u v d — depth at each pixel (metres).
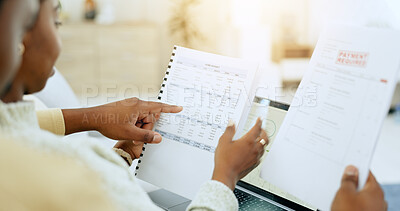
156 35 4.19
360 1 3.98
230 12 4.34
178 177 0.84
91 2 4.25
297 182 0.66
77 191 0.38
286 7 4.32
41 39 0.49
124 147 0.90
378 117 0.58
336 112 0.63
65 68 3.92
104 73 4.09
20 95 0.53
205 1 4.32
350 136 0.60
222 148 0.66
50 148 0.43
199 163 0.82
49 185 0.37
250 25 4.35
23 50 0.48
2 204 0.36
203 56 0.85
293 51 4.27
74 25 3.87
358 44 0.63
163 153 0.86
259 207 0.85
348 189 0.56
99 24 3.96
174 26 4.46
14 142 0.39
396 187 2.30
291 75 4.11
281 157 0.69
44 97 1.37
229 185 0.62
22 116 0.46
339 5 4.15
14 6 0.39
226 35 4.30
